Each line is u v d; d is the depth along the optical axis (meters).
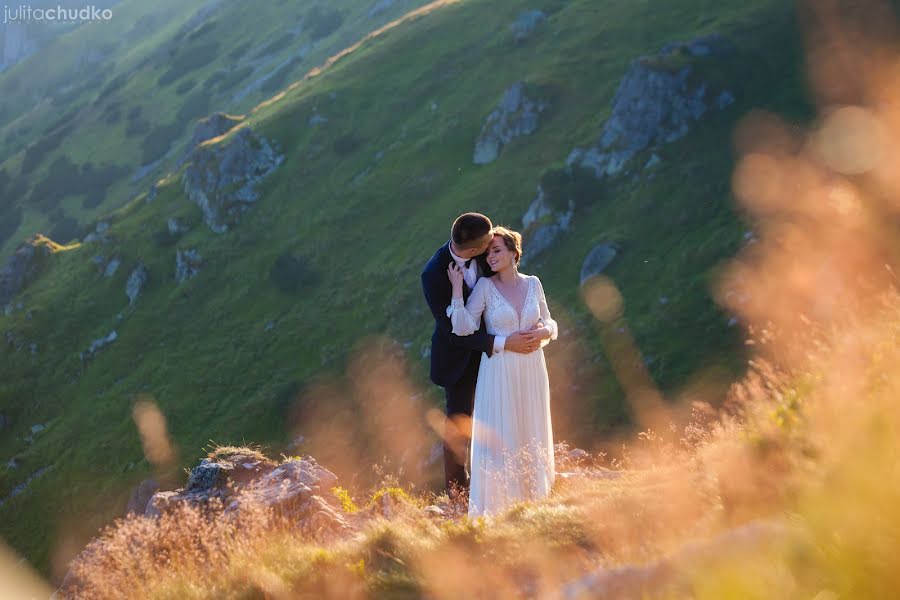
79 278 92.62
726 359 48.41
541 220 66.88
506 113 81.19
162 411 73.06
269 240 85.44
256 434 66.88
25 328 87.81
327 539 5.55
